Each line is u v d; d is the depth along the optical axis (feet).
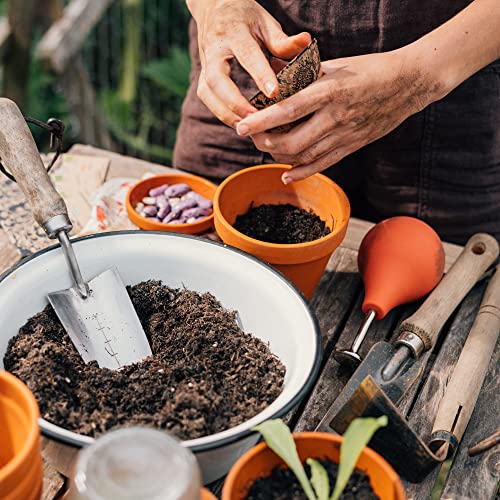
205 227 3.74
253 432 2.31
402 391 2.90
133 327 3.01
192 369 2.76
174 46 8.93
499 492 3.05
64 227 2.88
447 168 4.29
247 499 2.21
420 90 3.31
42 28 7.72
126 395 2.66
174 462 1.80
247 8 3.45
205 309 3.07
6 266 3.52
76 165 4.23
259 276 3.03
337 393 3.05
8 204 3.84
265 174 3.57
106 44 8.84
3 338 2.79
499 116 4.13
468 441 2.89
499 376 3.20
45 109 8.55
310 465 2.27
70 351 2.87
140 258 3.15
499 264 3.67
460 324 3.43
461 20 3.34
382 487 2.23
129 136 9.11
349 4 3.81
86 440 2.26
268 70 3.10
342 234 3.24
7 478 1.96
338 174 4.57
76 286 3.01
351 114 3.22
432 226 4.54
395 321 3.45
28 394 2.13
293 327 2.85
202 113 4.52
